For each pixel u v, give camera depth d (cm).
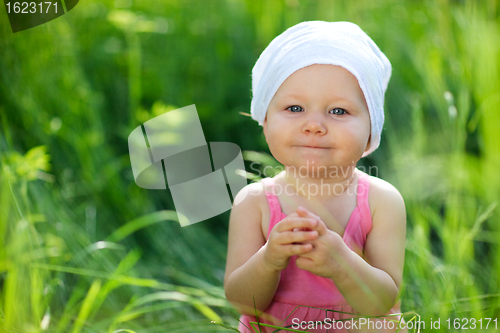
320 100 118
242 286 123
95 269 176
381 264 126
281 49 126
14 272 137
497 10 263
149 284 147
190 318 169
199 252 215
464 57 240
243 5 310
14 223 154
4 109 220
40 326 131
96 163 225
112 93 271
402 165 213
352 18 309
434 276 155
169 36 293
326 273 112
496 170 213
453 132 210
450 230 185
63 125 229
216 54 286
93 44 284
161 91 271
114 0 299
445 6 291
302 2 311
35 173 174
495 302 147
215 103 267
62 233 181
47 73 237
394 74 286
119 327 147
